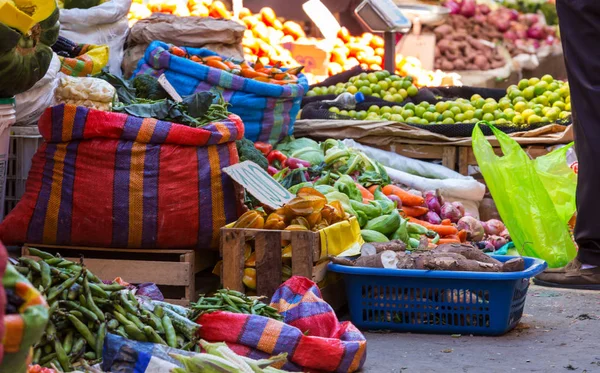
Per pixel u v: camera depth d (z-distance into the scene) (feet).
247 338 13.79
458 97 34.73
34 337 7.95
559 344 16.84
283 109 24.79
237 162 19.19
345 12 45.78
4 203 20.31
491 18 50.78
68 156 18.07
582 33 21.24
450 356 15.98
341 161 24.18
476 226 25.41
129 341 12.46
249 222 18.03
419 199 24.80
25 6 17.11
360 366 14.73
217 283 19.92
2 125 18.13
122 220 17.90
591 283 22.06
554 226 22.99
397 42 43.98
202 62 24.31
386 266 17.75
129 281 18.33
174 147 18.10
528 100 31.58
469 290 17.38
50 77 20.51
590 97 21.13
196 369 12.19
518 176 23.16
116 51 25.80
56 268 13.29
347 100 31.27
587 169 21.44
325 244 17.88
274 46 35.76
